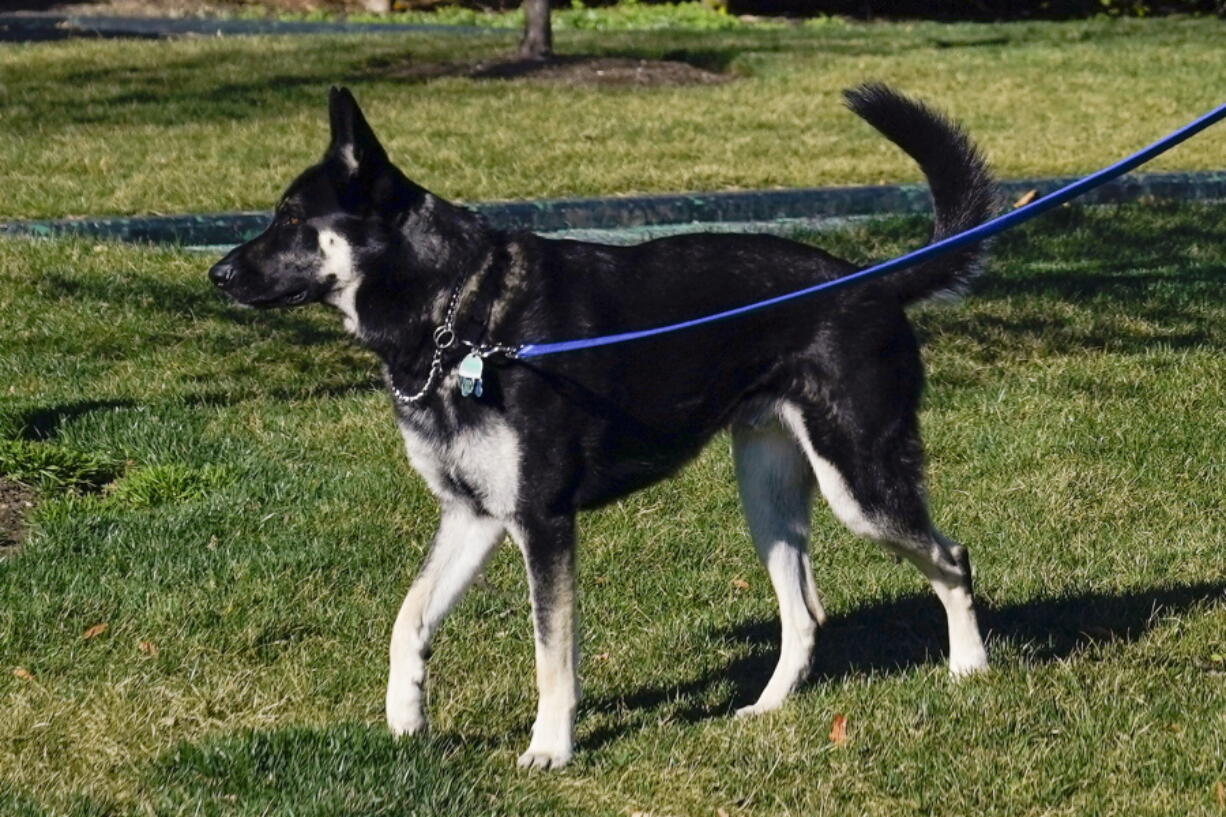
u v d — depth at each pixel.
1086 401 8.08
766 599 5.99
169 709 4.90
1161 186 13.09
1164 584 5.94
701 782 4.46
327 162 4.60
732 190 12.70
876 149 14.27
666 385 4.68
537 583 4.53
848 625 5.77
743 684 5.30
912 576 6.16
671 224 12.09
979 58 20.16
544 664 4.54
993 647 5.32
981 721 4.72
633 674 5.36
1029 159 13.97
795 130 15.20
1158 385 8.29
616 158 13.67
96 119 15.31
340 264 4.57
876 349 4.76
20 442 7.05
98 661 5.27
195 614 5.62
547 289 4.60
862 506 4.76
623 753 4.62
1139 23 25.31
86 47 19.92
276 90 16.91
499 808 4.24
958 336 9.09
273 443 7.43
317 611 5.70
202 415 7.76
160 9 26.91
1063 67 19.55
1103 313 9.54
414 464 4.64
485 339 4.51
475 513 4.67
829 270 4.90
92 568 5.98
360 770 4.31
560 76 18.03
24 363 8.41
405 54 19.31
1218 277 10.41
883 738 4.66
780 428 4.96
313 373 8.51
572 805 4.32
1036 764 4.47
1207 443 7.47
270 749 4.43
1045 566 6.17
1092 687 4.95
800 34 23.11
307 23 24.95
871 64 19.45
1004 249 11.12
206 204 11.82
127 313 9.25
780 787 4.41
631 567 6.27
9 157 13.38
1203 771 4.38
